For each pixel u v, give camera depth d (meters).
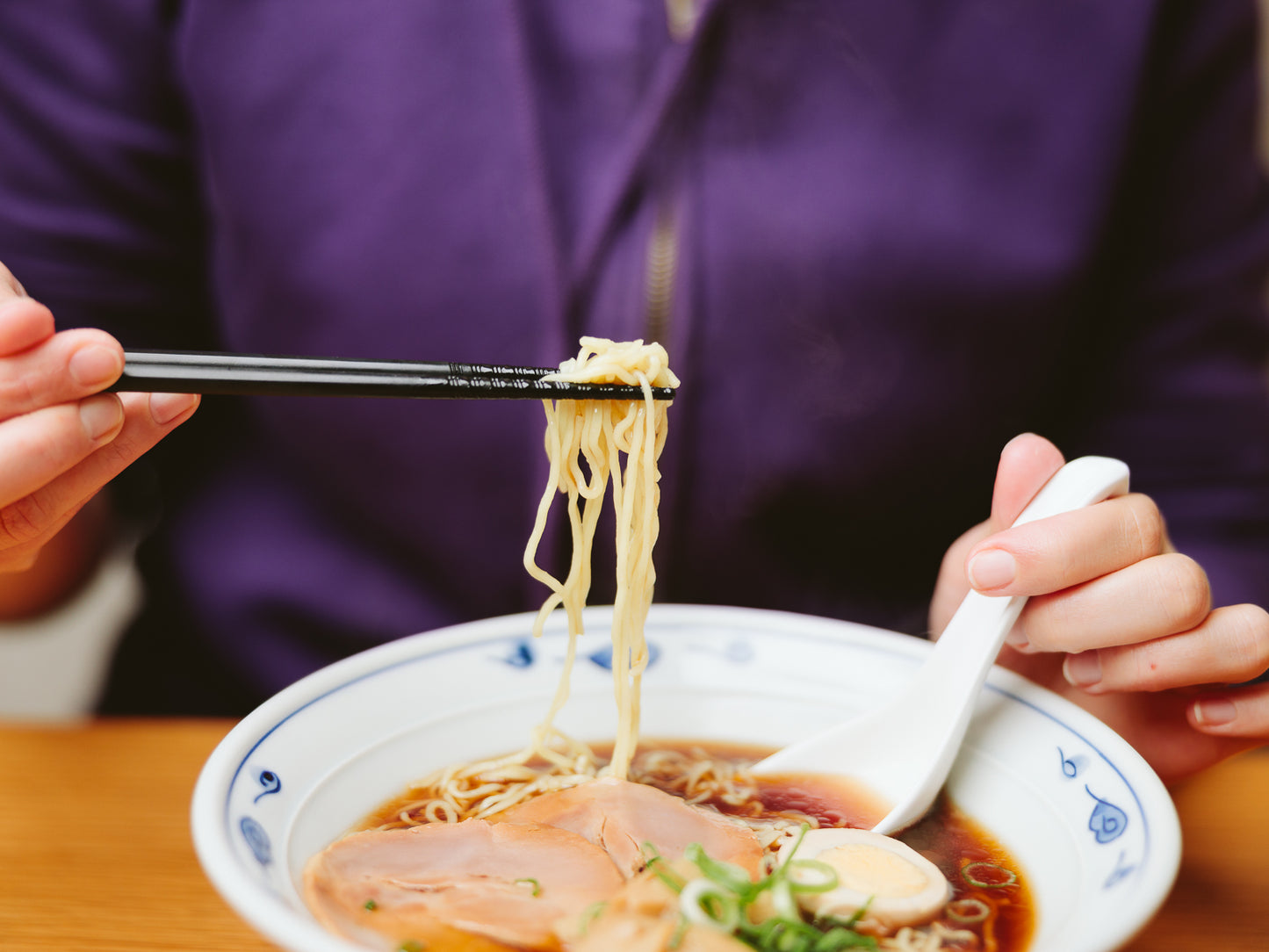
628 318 0.52
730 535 0.54
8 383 0.31
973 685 0.38
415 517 0.54
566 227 0.52
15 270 0.54
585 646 0.43
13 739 0.44
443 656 0.41
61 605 0.60
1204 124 0.55
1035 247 0.52
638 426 0.39
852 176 0.51
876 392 0.52
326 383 0.33
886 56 0.51
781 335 0.52
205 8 0.52
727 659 0.43
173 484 0.58
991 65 0.51
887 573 0.56
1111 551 0.36
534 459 0.52
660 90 0.50
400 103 0.51
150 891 0.36
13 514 0.35
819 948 0.31
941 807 0.38
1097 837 0.33
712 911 0.32
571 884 0.33
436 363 0.35
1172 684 0.36
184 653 0.57
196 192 0.58
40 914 0.35
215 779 0.32
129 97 0.55
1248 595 0.50
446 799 0.38
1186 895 0.36
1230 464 0.54
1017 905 0.33
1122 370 0.58
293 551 0.55
